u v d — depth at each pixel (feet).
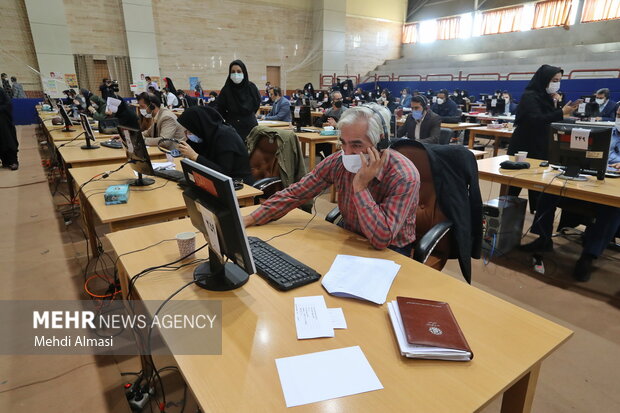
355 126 4.49
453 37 46.88
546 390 5.46
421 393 2.58
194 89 39.93
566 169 8.33
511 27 41.45
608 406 5.20
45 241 10.40
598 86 29.35
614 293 7.97
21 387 5.55
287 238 5.07
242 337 3.14
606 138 7.57
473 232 6.12
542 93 10.72
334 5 45.27
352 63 49.57
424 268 4.27
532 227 9.98
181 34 38.58
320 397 2.54
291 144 9.20
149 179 8.13
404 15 51.83
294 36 45.52
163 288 3.88
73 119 19.92
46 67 33.09
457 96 31.81
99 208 6.32
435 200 5.96
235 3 40.70
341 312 3.48
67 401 5.33
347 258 4.41
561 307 7.48
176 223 5.62
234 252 3.42
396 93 45.27
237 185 7.52
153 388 5.42
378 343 3.07
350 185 5.28
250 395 2.56
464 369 2.80
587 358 6.10
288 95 46.68
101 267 8.90
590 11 35.53
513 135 11.41
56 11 32.53
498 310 3.51
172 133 11.66
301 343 3.06
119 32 35.68
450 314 3.31
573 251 9.91
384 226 4.52
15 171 18.01
